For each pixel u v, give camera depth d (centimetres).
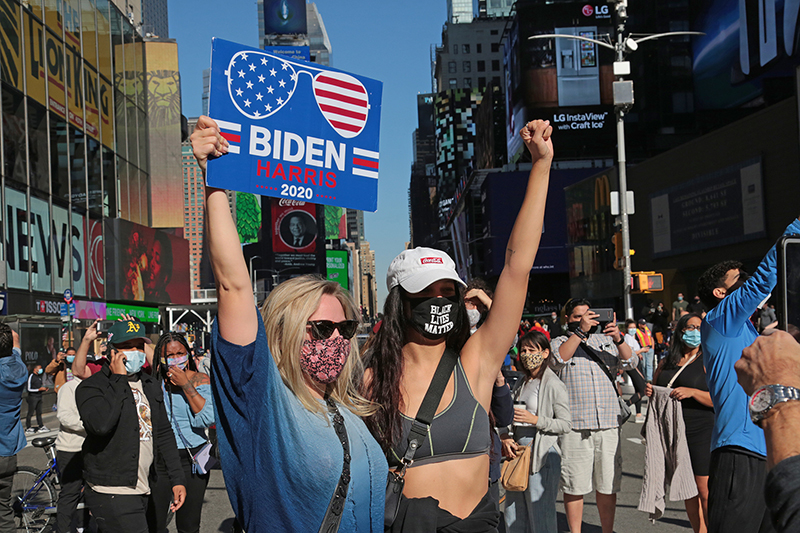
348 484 223
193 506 565
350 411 251
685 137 6181
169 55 6031
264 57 287
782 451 173
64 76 3606
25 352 2250
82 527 640
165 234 5212
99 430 451
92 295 3881
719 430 396
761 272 368
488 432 278
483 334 285
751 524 382
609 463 585
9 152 2903
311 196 295
